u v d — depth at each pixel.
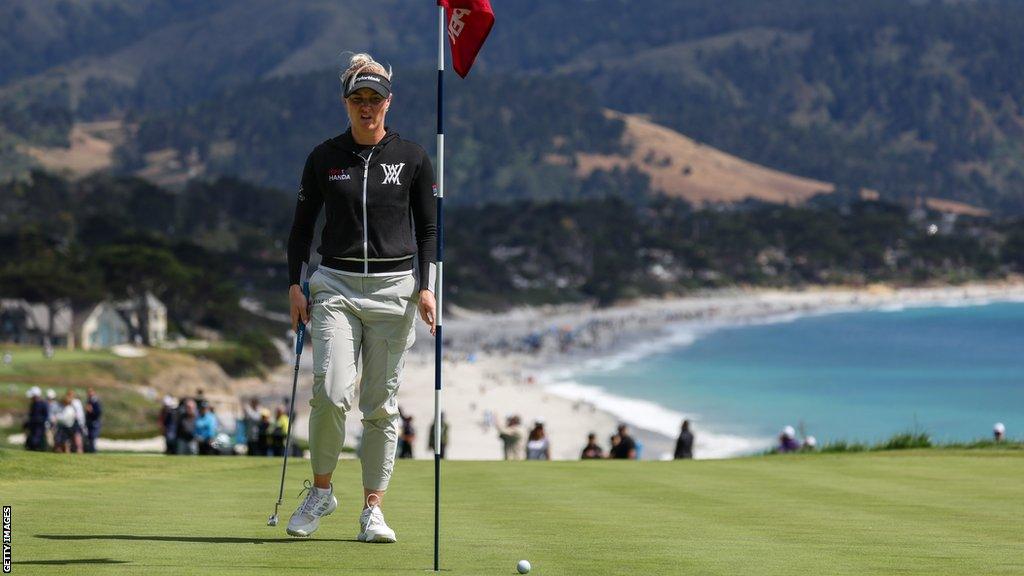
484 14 7.40
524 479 13.90
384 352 7.41
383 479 7.58
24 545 7.02
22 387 91.06
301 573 6.20
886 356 168.00
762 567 6.75
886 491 12.27
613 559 7.03
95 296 143.62
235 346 141.12
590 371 150.00
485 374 145.12
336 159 7.32
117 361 113.56
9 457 13.71
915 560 7.12
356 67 7.32
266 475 13.67
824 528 8.87
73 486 11.40
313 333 7.32
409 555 7.02
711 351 181.38
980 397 113.75
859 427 91.31
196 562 6.50
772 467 15.98
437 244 7.34
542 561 6.91
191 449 30.11
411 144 7.46
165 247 178.00
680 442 28.17
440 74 7.41
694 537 8.20
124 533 7.69
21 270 141.25
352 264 7.29
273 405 114.31
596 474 14.77
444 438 31.36
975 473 14.73
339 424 7.34
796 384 128.88
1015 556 7.34
